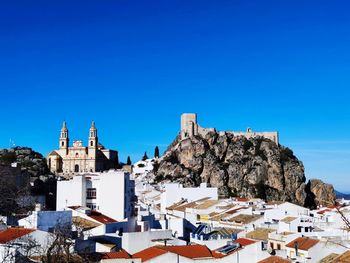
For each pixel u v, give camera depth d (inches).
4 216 4296.3
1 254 2888.8
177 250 3491.6
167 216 6186.0
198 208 7426.2
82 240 3663.9
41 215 3811.5
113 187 5408.5
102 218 4928.6
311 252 3828.7
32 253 3176.7
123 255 3403.1
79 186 5477.4
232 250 3619.6
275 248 4362.7
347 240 3941.9
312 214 6958.7
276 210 6569.9
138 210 5920.3
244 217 6205.7
